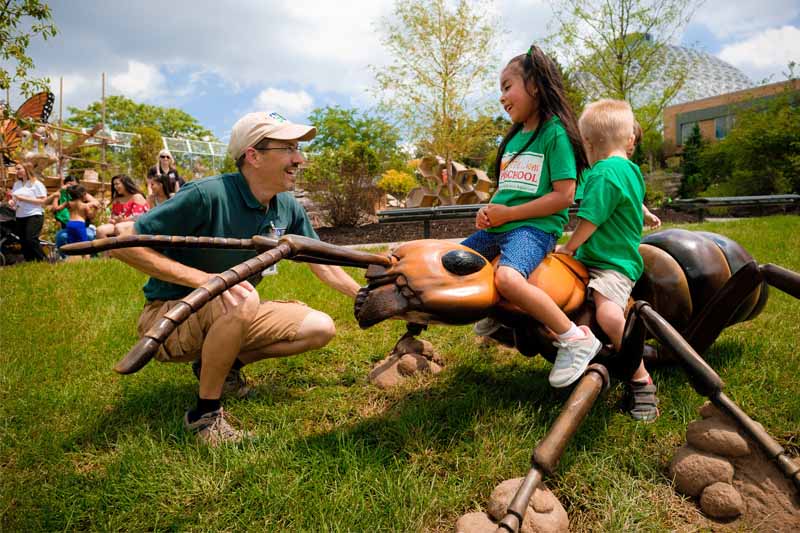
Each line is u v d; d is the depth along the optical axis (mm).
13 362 3920
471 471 2508
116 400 3355
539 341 2834
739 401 2982
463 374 3586
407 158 21328
